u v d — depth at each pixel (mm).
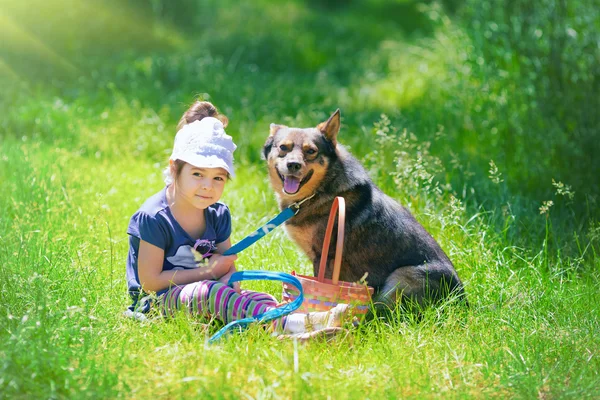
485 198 9297
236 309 5719
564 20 11414
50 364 4758
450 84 14453
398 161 8664
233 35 21984
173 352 5215
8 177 9672
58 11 18094
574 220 9203
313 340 5398
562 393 4934
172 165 6074
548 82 11375
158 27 21375
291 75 19766
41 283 5945
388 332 5945
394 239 6723
